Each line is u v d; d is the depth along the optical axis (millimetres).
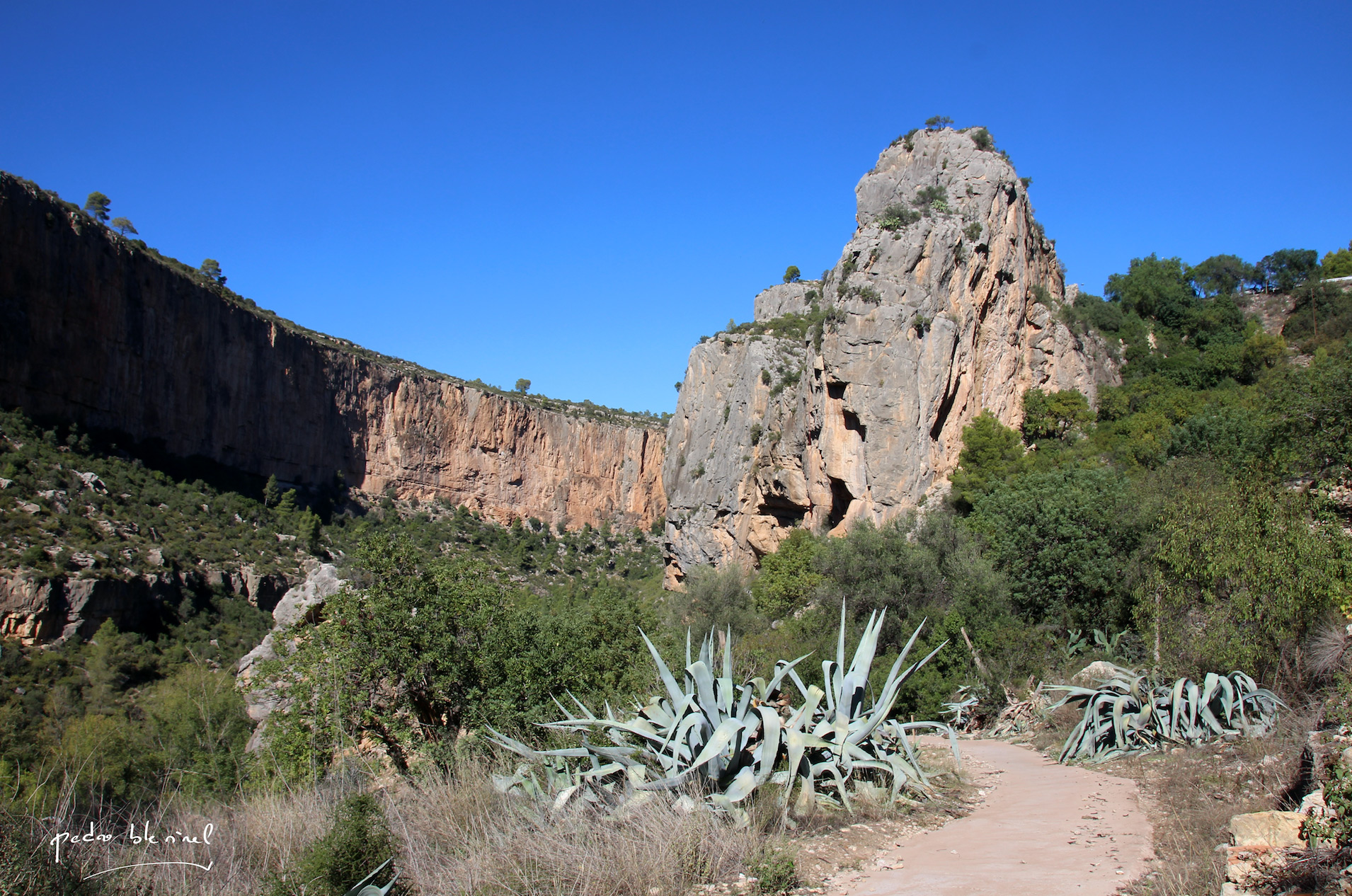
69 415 78062
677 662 15602
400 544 14086
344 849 6844
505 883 6785
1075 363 56250
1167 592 17750
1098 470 32062
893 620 26688
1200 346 63188
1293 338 59250
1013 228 54875
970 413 50375
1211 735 12172
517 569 107062
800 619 31188
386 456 126188
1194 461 27984
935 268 49812
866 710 11664
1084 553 25406
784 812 8172
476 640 13992
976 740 18203
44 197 77562
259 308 122188
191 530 69812
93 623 49312
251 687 15047
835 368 49156
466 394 135875
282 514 87062
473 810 9039
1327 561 14016
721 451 64250
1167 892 5785
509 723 12711
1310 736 8133
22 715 18703
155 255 99500
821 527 52062
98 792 10555
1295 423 18141
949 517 34344
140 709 26703
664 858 6895
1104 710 14164
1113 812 8773
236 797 11922
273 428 108250
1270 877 5414
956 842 7766
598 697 13547
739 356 68812
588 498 143375
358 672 13312
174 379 92625
